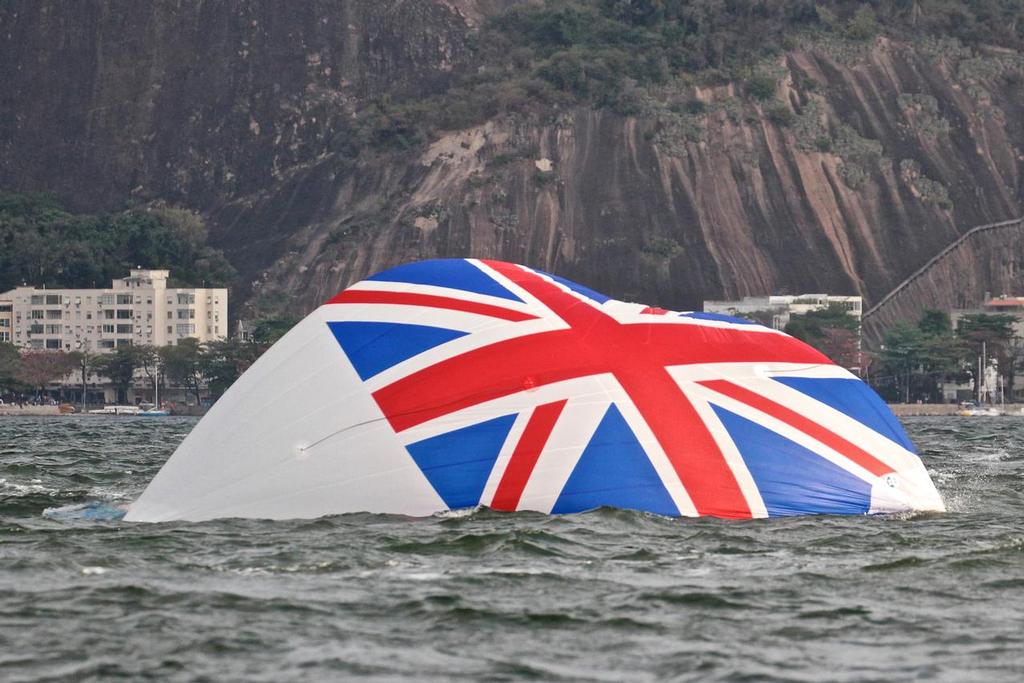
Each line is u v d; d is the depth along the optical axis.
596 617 62.12
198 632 59.19
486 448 84.94
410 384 86.06
